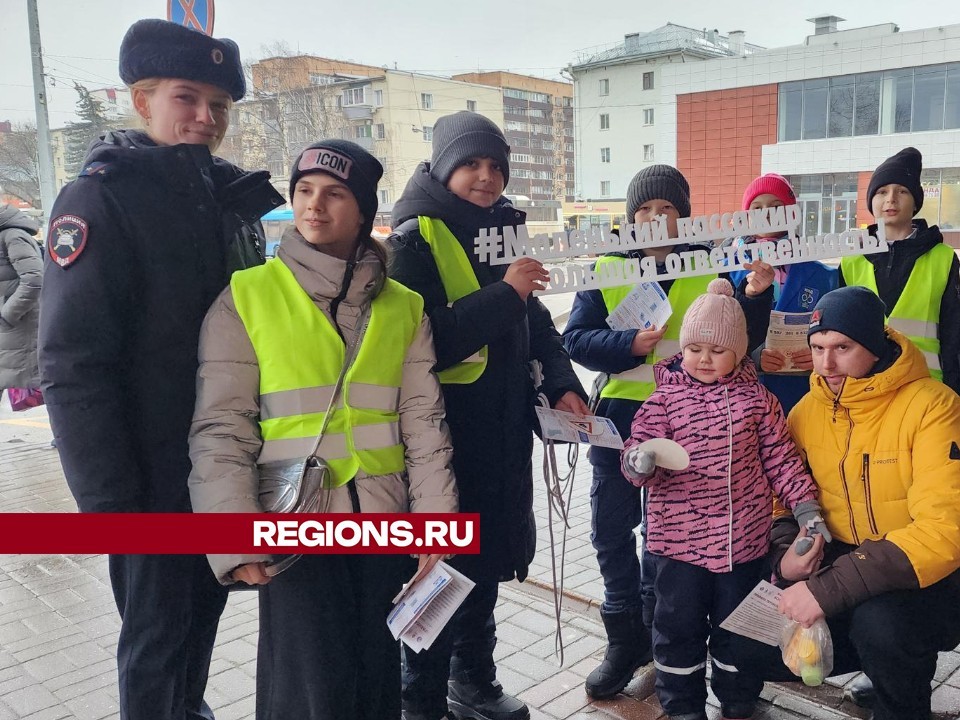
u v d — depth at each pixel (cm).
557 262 240
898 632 199
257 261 224
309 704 178
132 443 183
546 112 7438
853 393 217
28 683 285
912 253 297
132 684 194
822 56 2527
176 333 191
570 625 322
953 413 210
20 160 2188
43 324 173
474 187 238
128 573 191
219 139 212
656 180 273
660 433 237
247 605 353
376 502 187
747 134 2731
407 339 199
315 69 3450
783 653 213
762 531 234
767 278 249
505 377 240
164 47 193
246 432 180
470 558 236
